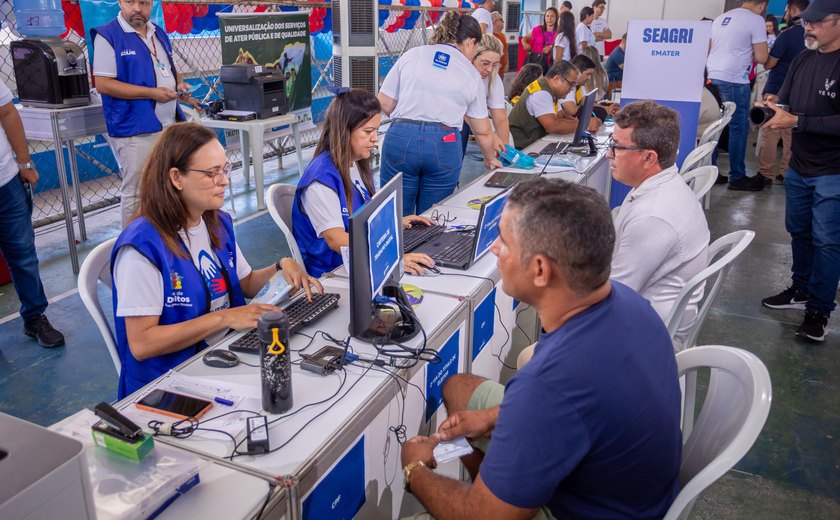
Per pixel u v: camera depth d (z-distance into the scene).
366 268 1.57
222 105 5.01
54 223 4.73
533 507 1.04
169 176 1.61
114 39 3.55
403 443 1.50
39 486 0.74
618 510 1.11
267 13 5.45
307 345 1.63
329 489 1.26
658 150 2.02
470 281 2.09
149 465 1.09
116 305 1.62
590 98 4.14
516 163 3.72
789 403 2.68
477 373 2.18
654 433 1.06
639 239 1.97
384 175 3.57
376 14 5.35
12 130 2.86
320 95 7.07
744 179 5.93
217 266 1.81
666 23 4.14
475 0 8.48
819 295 3.12
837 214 2.96
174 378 1.46
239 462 1.17
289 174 6.19
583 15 9.84
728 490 2.17
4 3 4.42
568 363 1.03
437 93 3.28
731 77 5.72
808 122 2.91
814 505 2.10
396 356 1.58
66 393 2.68
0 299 3.57
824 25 2.77
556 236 1.04
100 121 3.90
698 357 1.42
